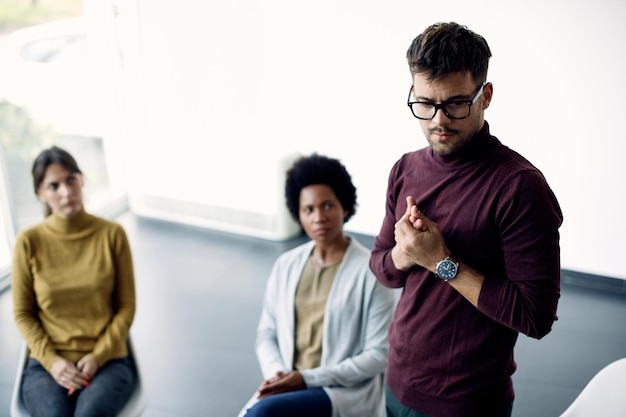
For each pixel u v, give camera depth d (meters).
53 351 2.21
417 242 1.34
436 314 1.46
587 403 1.63
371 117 3.80
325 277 2.04
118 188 4.80
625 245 3.54
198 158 4.29
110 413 2.08
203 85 3.99
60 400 2.09
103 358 2.20
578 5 3.12
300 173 1.99
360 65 3.69
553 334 3.25
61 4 3.90
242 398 2.80
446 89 1.22
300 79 3.82
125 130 4.40
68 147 4.21
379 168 3.93
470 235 1.34
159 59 4.02
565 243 3.68
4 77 3.55
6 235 3.73
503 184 1.27
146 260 4.05
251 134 4.06
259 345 2.14
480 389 1.46
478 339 1.42
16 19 3.59
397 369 1.59
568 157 3.46
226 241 4.31
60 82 4.01
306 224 2.01
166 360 3.05
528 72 3.34
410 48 1.27
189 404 2.75
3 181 3.62
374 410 2.01
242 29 3.73
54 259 2.30
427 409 1.54
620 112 3.26
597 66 3.20
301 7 3.63
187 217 4.53
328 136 3.94
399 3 3.47
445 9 3.40
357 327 2.00
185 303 3.55
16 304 2.28
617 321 3.38
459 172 1.35
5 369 3.00
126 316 2.31
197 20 3.81
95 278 2.29
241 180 4.23
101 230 2.34
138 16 3.93
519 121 3.46
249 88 3.90
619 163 3.37
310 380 1.93
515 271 1.30
